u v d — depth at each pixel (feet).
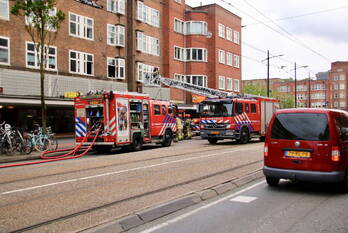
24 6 53.21
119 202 22.18
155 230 17.19
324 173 24.48
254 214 19.97
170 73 119.75
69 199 23.04
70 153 52.54
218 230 17.21
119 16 101.81
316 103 359.46
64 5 85.81
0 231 16.79
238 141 71.92
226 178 30.19
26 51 76.95
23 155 50.24
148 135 61.11
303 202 22.82
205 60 129.49
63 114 89.30
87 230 16.38
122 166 38.29
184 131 90.27
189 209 21.03
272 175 26.40
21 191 25.70
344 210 20.88
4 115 77.10
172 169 35.63
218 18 132.77
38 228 17.17
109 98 53.21
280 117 26.89
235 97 72.90
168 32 119.75
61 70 84.64
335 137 24.63
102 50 96.17
